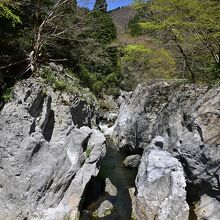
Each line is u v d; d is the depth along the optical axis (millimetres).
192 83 13016
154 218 8891
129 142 16484
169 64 18766
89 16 16750
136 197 9789
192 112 10289
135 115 16344
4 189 8391
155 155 10133
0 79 9641
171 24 12789
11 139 8391
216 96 9648
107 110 28172
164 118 13055
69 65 19281
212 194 9172
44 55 13859
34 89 9102
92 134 10438
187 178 10086
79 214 9461
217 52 14195
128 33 34031
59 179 9102
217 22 12016
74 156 9711
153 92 15414
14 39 11492
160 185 9078
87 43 19609
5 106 8555
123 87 31484
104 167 14086
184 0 12195
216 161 8883
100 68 29688
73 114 11891
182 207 8617
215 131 9195
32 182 8531
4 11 10023
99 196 10773
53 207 8930
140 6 14164
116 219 9555
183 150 10242
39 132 8984
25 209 8398
